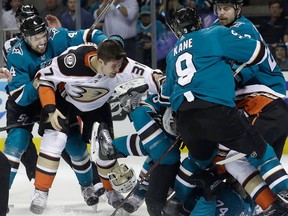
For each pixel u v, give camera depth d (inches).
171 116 360.5
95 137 400.2
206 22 679.1
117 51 363.9
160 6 674.8
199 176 348.5
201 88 335.0
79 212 423.2
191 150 344.8
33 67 420.2
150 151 365.1
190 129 337.4
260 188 341.4
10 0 682.8
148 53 687.7
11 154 419.2
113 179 381.4
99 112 415.5
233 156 340.2
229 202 357.1
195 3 676.7
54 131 400.8
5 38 687.1
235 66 363.3
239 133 334.0
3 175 309.9
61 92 405.7
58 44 424.2
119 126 655.1
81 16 684.1
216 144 347.9
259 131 355.3
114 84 393.1
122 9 679.1
